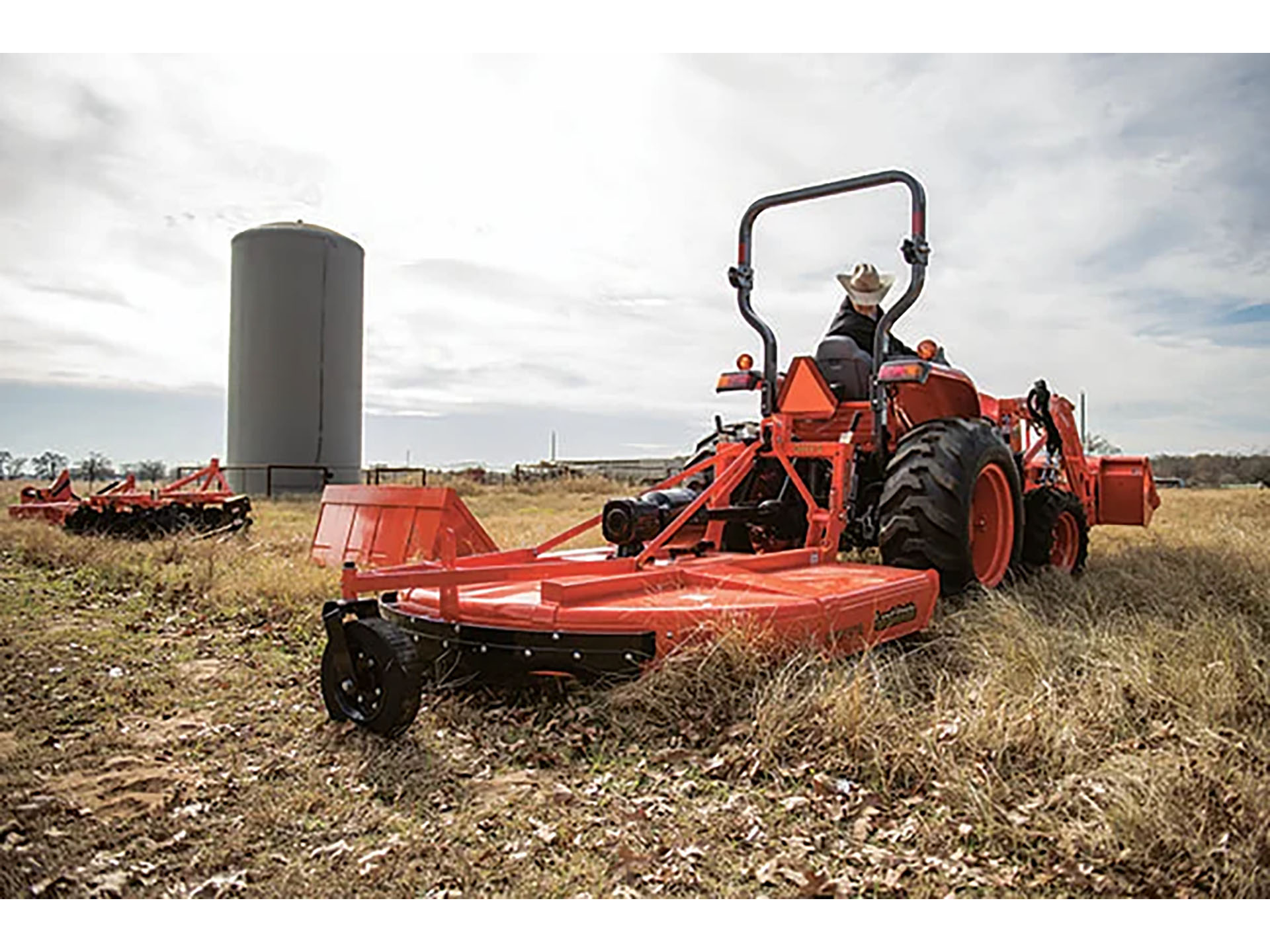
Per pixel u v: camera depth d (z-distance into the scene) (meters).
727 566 3.79
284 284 20.05
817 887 2.11
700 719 3.00
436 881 2.16
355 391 21.36
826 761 2.71
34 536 7.82
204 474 9.89
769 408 4.93
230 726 3.22
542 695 3.36
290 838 2.38
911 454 4.42
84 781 2.75
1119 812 2.25
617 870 2.19
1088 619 3.98
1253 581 4.81
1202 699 2.98
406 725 2.91
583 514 12.45
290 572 5.82
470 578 3.37
